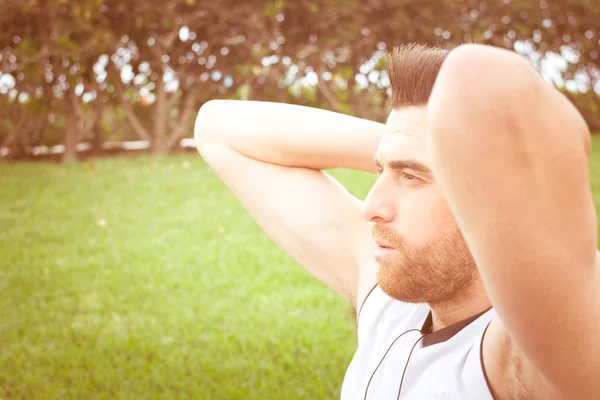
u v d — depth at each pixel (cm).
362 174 811
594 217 45
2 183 822
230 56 1061
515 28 1180
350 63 1148
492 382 67
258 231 619
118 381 342
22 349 381
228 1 1031
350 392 98
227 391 329
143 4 960
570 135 42
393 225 75
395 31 1105
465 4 1148
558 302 45
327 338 388
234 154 120
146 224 647
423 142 72
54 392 332
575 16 1288
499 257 44
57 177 865
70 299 458
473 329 78
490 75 42
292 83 1127
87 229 629
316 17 1055
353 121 115
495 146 41
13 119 1040
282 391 331
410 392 81
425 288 75
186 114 1088
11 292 466
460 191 43
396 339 91
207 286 476
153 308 440
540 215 42
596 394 51
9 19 909
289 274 501
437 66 73
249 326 412
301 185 117
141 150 1140
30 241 593
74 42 974
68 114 1008
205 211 688
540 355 49
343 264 114
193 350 380
